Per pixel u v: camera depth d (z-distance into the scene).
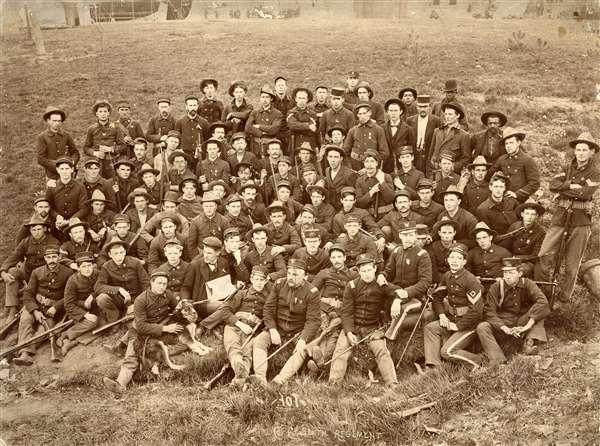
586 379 7.30
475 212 9.46
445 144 10.46
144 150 11.88
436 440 6.89
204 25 25.86
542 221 10.38
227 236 9.40
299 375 8.37
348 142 11.06
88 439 7.41
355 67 18.77
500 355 7.91
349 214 9.87
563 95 15.68
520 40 19.78
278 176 10.75
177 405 7.83
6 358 9.10
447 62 18.67
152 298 8.87
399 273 8.87
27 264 10.20
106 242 10.39
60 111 11.66
